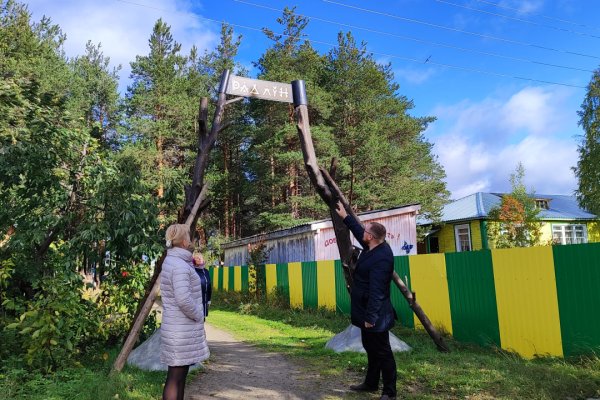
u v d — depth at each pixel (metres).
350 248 6.78
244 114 31.50
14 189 7.36
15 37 22.48
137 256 6.94
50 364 5.47
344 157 25.73
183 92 30.47
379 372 4.90
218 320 12.66
